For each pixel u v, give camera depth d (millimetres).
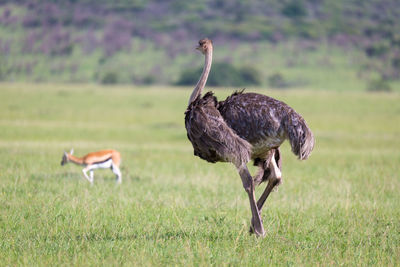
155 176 45062
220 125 23547
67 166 49344
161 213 29344
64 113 125125
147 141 84062
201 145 24328
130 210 30031
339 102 158000
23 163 48219
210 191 37938
